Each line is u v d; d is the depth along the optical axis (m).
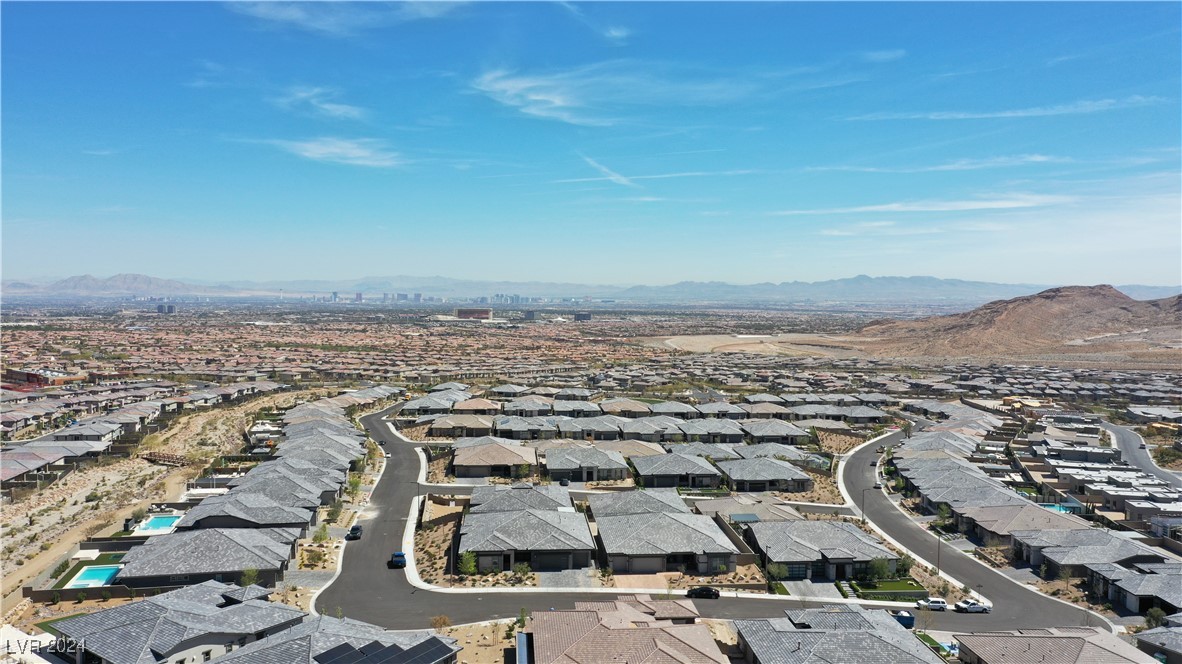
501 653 68.00
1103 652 64.56
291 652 58.62
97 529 97.38
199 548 82.44
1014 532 100.50
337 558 92.25
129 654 60.03
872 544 93.81
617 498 109.56
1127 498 117.75
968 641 67.38
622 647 62.47
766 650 64.69
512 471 134.50
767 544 93.56
